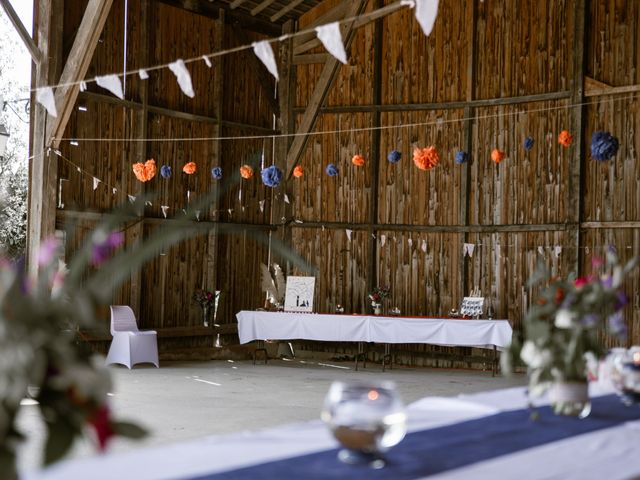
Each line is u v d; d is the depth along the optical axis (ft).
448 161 37.65
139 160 35.63
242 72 40.22
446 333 32.76
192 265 37.96
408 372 35.01
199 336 38.55
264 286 38.32
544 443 6.28
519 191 35.99
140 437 4.87
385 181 39.09
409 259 38.40
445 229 37.45
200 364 35.94
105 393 4.80
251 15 40.40
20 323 4.70
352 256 39.60
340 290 39.78
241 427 20.70
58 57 32.01
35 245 31.83
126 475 4.99
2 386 4.54
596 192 34.17
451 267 37.42
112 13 34.88
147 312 36.24
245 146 40.29
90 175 34.12
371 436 5.37
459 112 37.45
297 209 40.93
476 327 32.35
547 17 35.53
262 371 34.09
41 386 4.73
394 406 5.44
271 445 5.98
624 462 5.72
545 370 7.40
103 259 5.13
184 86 16.65
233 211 39.68
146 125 35.94
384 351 38.81
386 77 39.24
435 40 38.11
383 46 39.32
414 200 38.42
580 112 34.24
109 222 5.22
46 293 5.00
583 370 7.34
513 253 35.99
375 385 5.56
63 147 33.22
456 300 37.22
